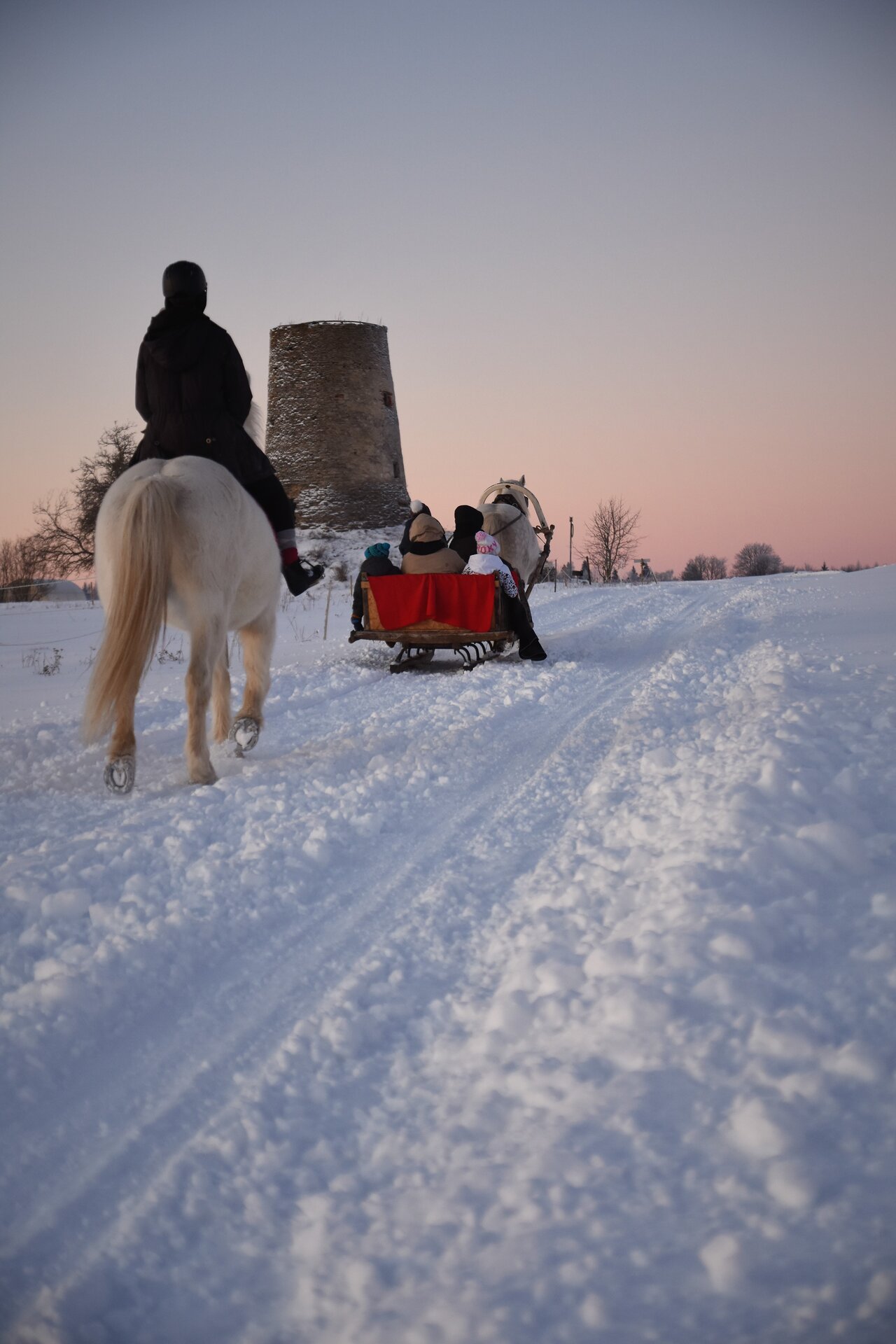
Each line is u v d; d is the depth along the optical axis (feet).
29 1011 10.68
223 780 20.01
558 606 65.67
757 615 49.90
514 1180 7.38
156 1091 9.52
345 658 41.70
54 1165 8.44
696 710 25.22
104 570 19.44
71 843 16.28
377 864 15.47
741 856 12.44
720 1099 7.92
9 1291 7.04
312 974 11.84
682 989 9.53
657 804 16.55
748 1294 6.01
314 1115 8.87
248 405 23.11
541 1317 6.09
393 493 172.96
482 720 26.17
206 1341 6.47
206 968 12.04
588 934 11.54
